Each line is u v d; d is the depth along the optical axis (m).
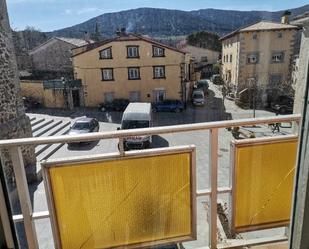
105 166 1.79
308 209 1.61
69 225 1.85
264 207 2.16
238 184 2.05
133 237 1.97
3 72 1.78
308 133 1.53
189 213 2.00
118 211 1.89
